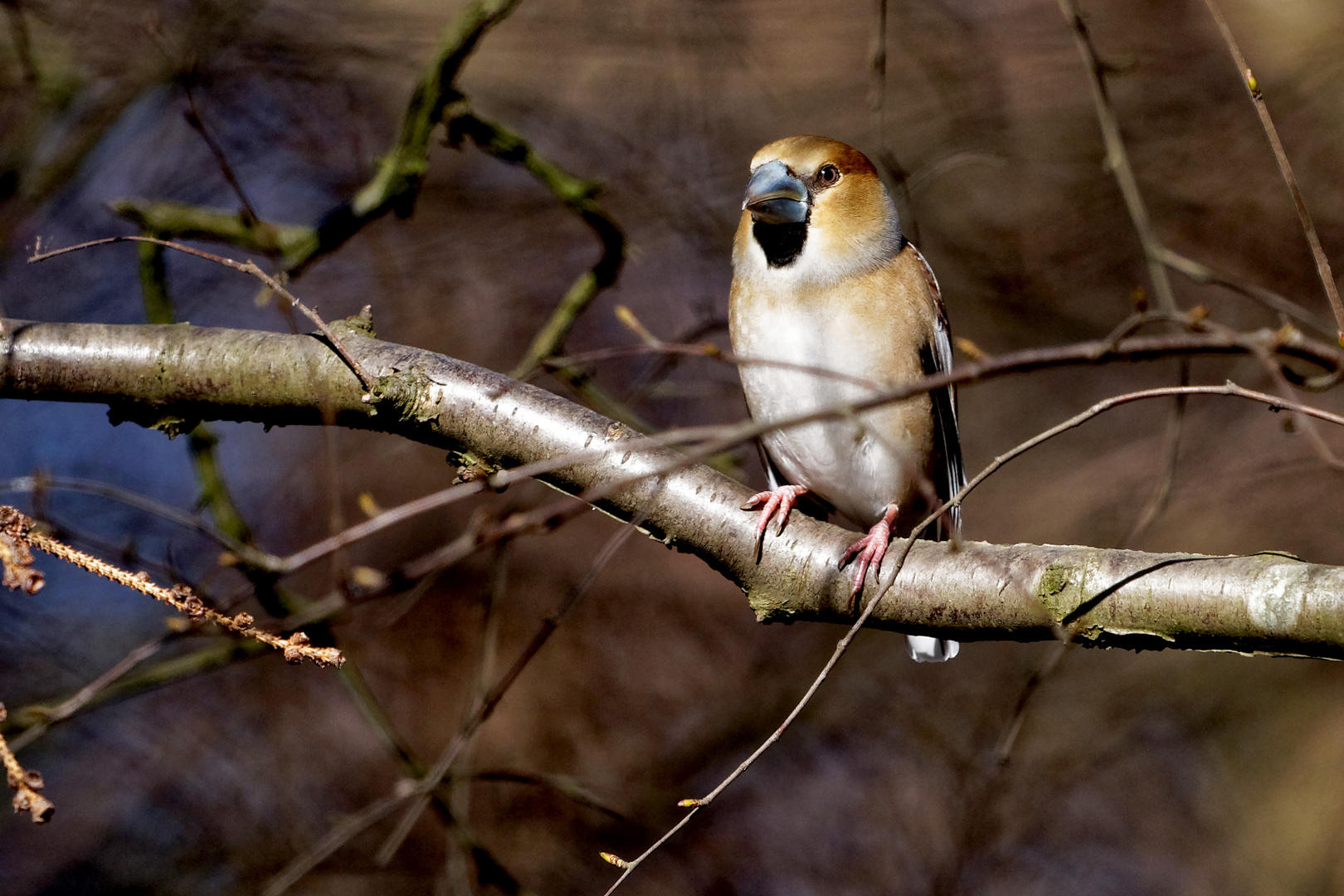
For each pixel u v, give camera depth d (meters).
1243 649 4.40
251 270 4.86
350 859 10.62
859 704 11.91
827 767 11.65
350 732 11.53
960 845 10.89
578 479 5.27
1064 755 11.48
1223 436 12.24
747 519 5.25
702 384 11.87
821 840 11.26
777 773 11.66
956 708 11.74
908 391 3.95
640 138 12.30
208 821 10.89
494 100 11.17
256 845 10.76
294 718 11.52
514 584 12.23
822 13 12.05
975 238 12.95
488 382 5.30
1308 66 12.26
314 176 11.34
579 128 11.62
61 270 10.95
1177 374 12.69
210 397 5.35
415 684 11.80
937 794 11.34
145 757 11.15
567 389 8.93
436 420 5.27
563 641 12.06
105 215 10.88
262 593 6.84
